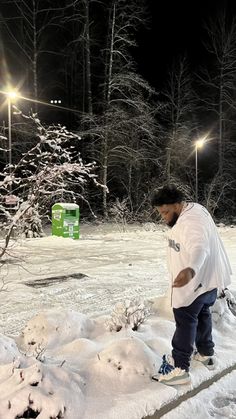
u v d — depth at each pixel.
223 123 28.59
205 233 3.37
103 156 22.45
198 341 3.84
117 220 21.22
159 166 23.69
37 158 6.78
